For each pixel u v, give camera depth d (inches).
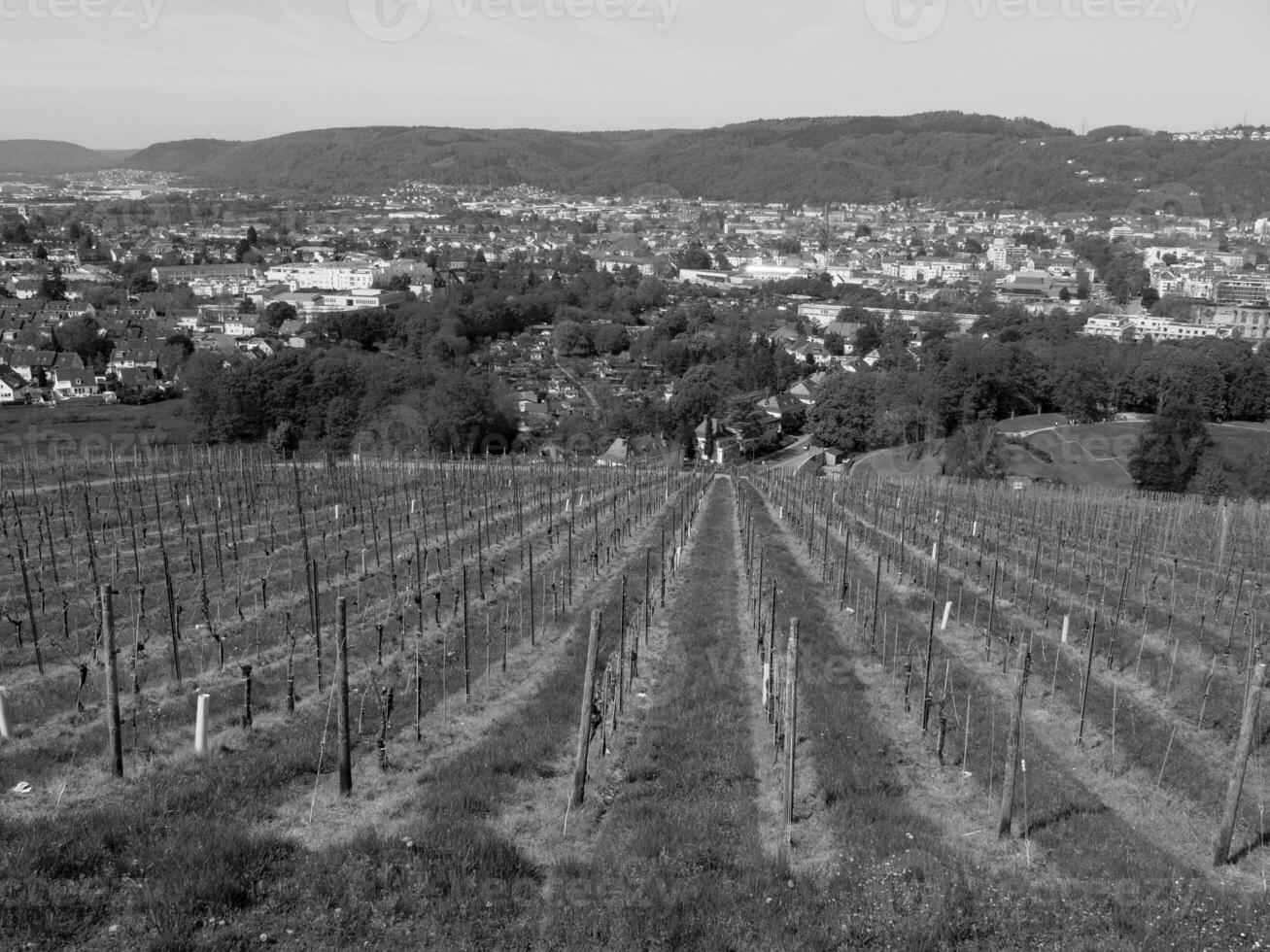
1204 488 2979.8
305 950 477.7
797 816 667.4
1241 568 1398.9
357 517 1831.9
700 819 640.4
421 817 619.8
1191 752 791.7
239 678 900.0
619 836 613.6
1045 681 970.1
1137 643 1092.5
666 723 838.5
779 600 1309.1
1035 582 1405.0
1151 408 4778.5
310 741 742.5
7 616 957.8
